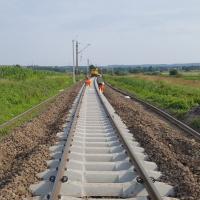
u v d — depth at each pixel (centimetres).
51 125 1717
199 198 684
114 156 988
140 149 1091
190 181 774
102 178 811
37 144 1259
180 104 2286
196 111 1822
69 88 4831
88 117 1789
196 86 4588
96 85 5025
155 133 1380
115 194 727
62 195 696
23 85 3425
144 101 2720
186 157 1018
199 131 1499
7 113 2005
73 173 809
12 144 1243
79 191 723
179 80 6419
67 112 2038
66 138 1175
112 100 2864
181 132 1449
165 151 1033
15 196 702
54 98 3134
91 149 1075
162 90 3725
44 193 727
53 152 1045
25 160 957
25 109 2298
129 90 4475
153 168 894
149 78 7450
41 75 6512
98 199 689
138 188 731
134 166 842
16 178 792
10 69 5531
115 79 8050
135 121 1672
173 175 822
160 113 2023
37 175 829
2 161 1054
